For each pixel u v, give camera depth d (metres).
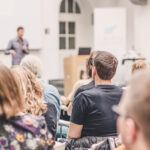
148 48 9.48
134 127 0.85
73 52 11.45
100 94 2.34
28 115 1.60
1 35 9.20
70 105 3.54
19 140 1.49
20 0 9.45
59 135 3.53
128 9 10.85
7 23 9.27
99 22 10.15
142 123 0.83
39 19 9.74
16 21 9.41
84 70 6.90
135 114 0.84
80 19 11.62
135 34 10.03
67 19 11.46
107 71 2.38
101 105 2.32
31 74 2.19
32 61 3.15
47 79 10.11
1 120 1.51
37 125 1.57
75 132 2.38
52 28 10.12
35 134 1.54
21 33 8.54
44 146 1.56
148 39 9.46
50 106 2.26
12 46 8.56
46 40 10.04
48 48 10.09
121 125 0.90
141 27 9.74
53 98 2.85
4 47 9.24
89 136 2.35
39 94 2.19
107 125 2.32
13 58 8.56
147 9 9.44
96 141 2.31
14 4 9.35
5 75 1.53
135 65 2.95
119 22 10.12
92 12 11.55
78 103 2.35
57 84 9.49
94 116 2.32
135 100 0.85
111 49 10.18
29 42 9.65
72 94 3.72
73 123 2.37
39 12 9.73
